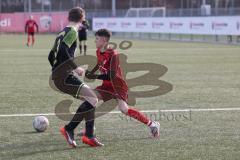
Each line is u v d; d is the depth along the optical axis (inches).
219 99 1326.3
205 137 901.2
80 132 922.1
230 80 1750.7
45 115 1106.7
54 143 858.8
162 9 5275.6
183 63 2402.8
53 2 6889.8
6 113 1127.0
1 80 1740.9
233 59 2620.6
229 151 802.8
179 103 1264.8
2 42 4463.6
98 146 836.0
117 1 7007.9
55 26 6387.8
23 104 1245.7
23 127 982.4
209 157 767.1
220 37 4534.9
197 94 1417.3
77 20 822.5
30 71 2044.8
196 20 4185.5
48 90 1488.7
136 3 6707.7
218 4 5310.0
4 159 760.3
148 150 810.8
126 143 860.0
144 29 4911.4
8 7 6948.8
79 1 6909.5
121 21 5221.5
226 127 984.3
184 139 886.4
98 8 6983.3
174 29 4478.3
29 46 3850.9
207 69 2126.0
